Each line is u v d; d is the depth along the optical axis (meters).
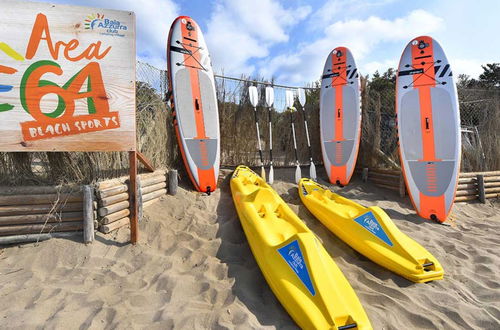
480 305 2.65
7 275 2.70
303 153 7.14
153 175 4.50
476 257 3.55
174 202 4.50
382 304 2.60
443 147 5.12
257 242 3.08
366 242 3.38
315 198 4.70
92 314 2.24
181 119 5.25
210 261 3.07
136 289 2.60
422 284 2.95
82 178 3.67
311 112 7.21
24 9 3.04
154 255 3.16
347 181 6.25
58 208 3.27
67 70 3.14
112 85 3.26
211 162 5.38
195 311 2.31
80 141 3.18
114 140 3.26
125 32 3.31
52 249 3.07
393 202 5.54
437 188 5.02
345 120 6.37
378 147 6.54
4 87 2.98
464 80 15.84
